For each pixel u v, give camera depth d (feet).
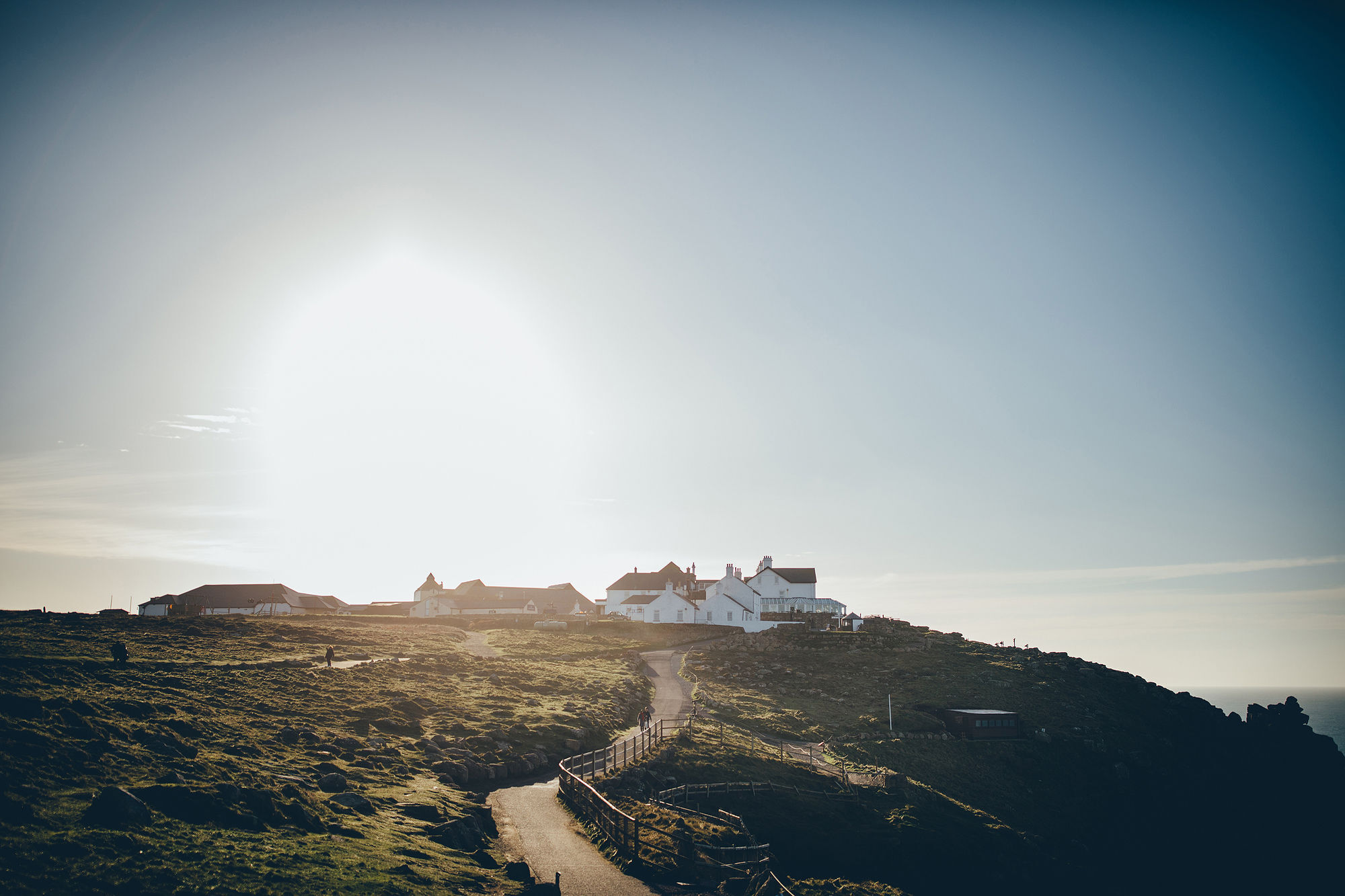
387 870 89.30
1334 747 357.41
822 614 460.96
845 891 148.25
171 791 94.84
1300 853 270.87
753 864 119.55
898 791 211.82
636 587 547.08
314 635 341.82
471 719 202.90
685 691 313.53
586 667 332.80
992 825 213.46
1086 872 208.85
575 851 115.75
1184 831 266.36
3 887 67.41
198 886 74.64
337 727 169.48
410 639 373.20
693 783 182.60
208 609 488.02
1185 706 360.28
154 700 155.63
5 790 87.30
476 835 115.75
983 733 290.97
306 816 102.42
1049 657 391.04
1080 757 289.33
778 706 298.97
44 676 157.89
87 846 77.41
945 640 421.18
